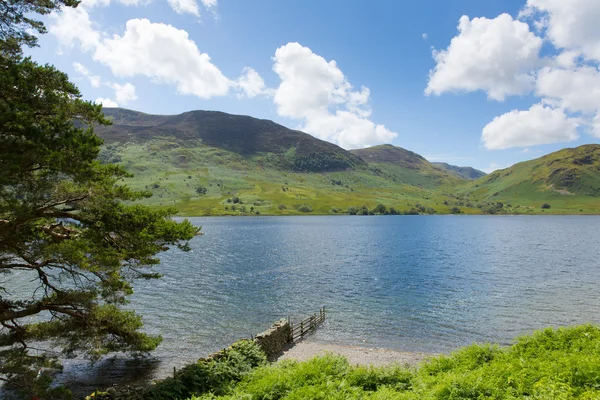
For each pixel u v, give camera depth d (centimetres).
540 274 5988
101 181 1755
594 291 4759
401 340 3161
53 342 2298
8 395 1844
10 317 1747
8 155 1323
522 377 1316
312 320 3519
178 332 3362
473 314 3838
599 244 10469
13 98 1430
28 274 5850
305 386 1520
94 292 1902
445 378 1411
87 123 1706
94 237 1761
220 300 4488
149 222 1836
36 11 1591
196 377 1920
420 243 11144
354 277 5919
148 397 1789
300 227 18450
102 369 2595
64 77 1594
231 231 15800
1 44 1480
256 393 1584
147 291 4941
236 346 2364
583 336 1792
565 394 1113
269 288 5147
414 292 4853
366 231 16000
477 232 15388
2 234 1529
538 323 3516
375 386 1600
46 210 1661
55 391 1830
